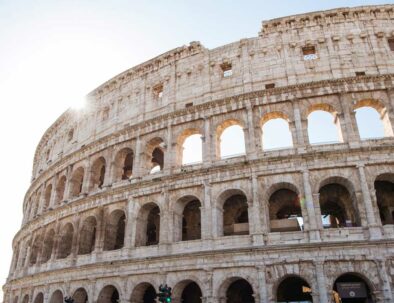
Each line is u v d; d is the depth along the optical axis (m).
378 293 38.16
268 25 57.59
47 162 82.81
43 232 69.94
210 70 58.84
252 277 42.28
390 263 39.00
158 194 52.84
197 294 52.09
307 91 50.59
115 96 69.56
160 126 58.16
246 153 49.66
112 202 56.78
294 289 48.12
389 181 47.38
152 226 62.72
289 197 50.94
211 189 49.00
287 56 54.59
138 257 50.25
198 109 55.56
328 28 55.22
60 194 73.19
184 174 51.00
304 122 49.25
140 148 59.25
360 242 39.91
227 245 45.12
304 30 56.03
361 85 49.28
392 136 46.00
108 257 53.31
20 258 76.31
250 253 42.97
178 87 60.81
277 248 42.03
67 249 64.19
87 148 67.44
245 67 55.81
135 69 67.94
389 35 53.25
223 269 43.88
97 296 51.62
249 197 46.34
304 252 41.31
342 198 49.22
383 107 48.75
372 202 42.47
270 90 51.72
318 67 52.69
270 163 47.00
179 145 56.53
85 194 62.97
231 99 53.47
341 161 44.97
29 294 65.06
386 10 55.00
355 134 46.94
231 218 52.53
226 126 54.66
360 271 39.38
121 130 62.19
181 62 62.66
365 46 52.81
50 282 60.12
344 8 55.59
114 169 61.19
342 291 40.25
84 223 60.50
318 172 45.41
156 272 47.59
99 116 70.69
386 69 50.53
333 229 42.03
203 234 46.88
